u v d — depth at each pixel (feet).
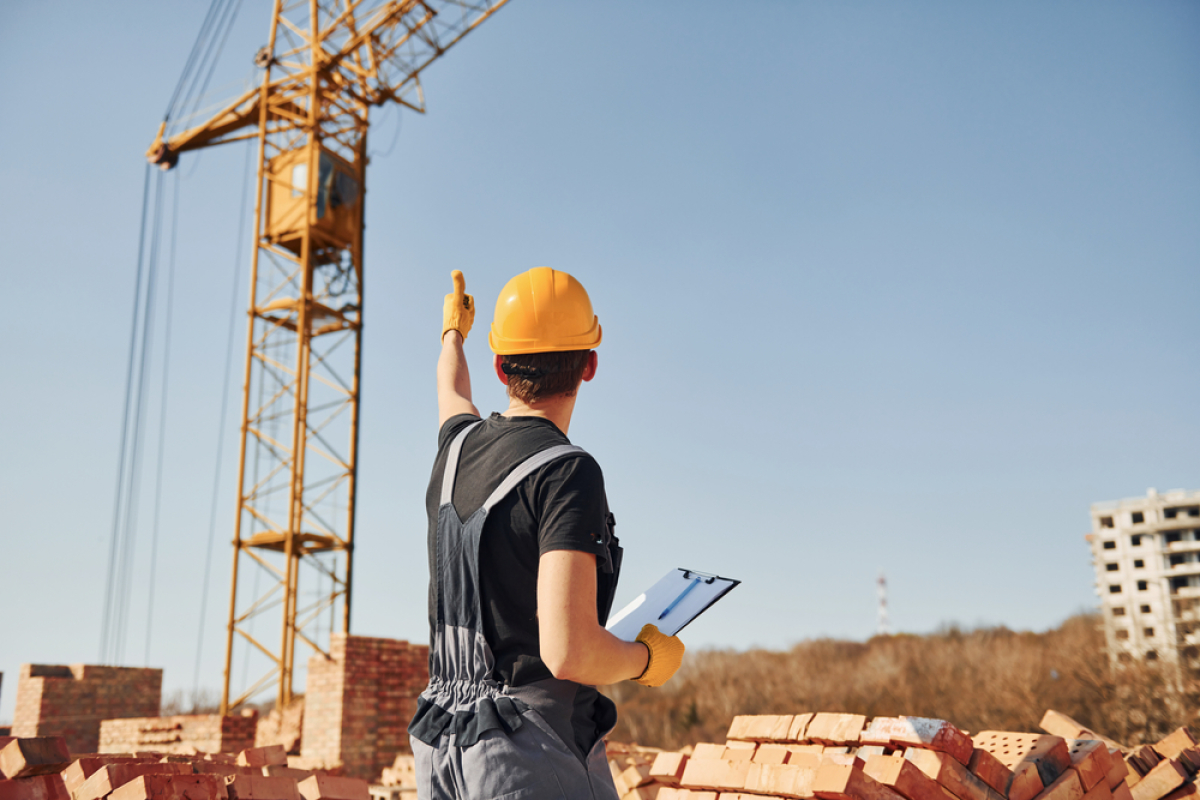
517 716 4.58
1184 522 202.69
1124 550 210.38
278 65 77.66
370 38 76.54
